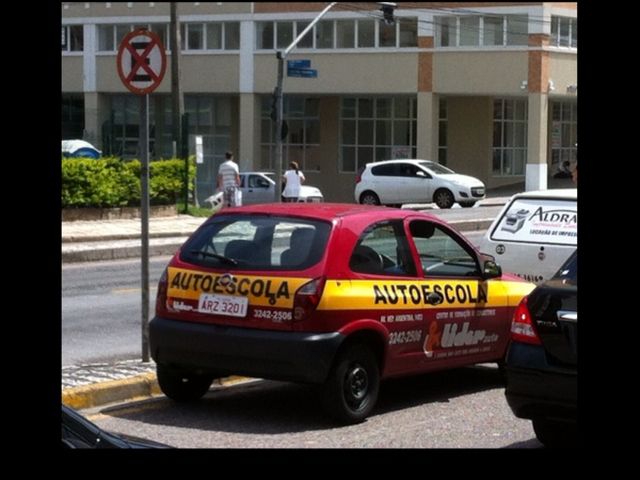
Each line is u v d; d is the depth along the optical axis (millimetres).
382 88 55562
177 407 10070
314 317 9055
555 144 60281
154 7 60500
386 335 9578
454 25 53625
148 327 10453
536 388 7707
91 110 62219
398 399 10641
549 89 52375
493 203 49469
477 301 10625
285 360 9016
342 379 9273
